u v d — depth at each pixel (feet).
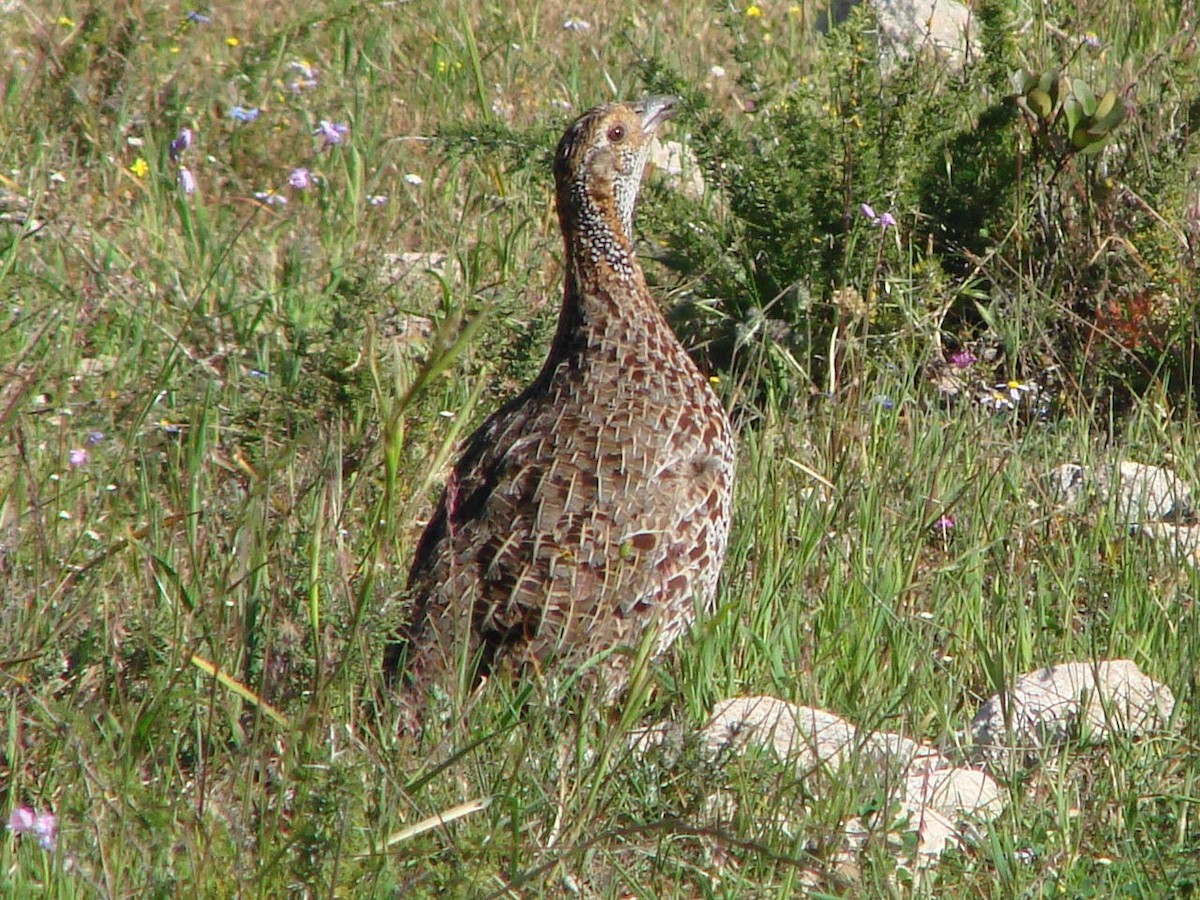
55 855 23.00
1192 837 24.95
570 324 32.14
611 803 25.58
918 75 44.01
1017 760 27.84
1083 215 43.96
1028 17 52.06
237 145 52.39
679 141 55.21
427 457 34.27
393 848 23.35
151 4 58.65
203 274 45.14
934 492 35.91
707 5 70.74
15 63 56.29
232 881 22.61
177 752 26.30
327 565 29.17
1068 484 37.22
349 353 35.63
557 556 28.84
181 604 28.63
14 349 38.65
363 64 60.08
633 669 27.22
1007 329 41.88
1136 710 28.55
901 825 25.14
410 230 49.88
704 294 43.04
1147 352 42.32
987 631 31.40
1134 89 47.62
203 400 35.58
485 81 61.11
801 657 30.73
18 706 26.08
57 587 28.30
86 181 49.60
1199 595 32.09
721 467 31.17
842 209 41.86
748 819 25.05
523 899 23.36
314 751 24.07
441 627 28.27
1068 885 24.21
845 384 40.65
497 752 26.00
